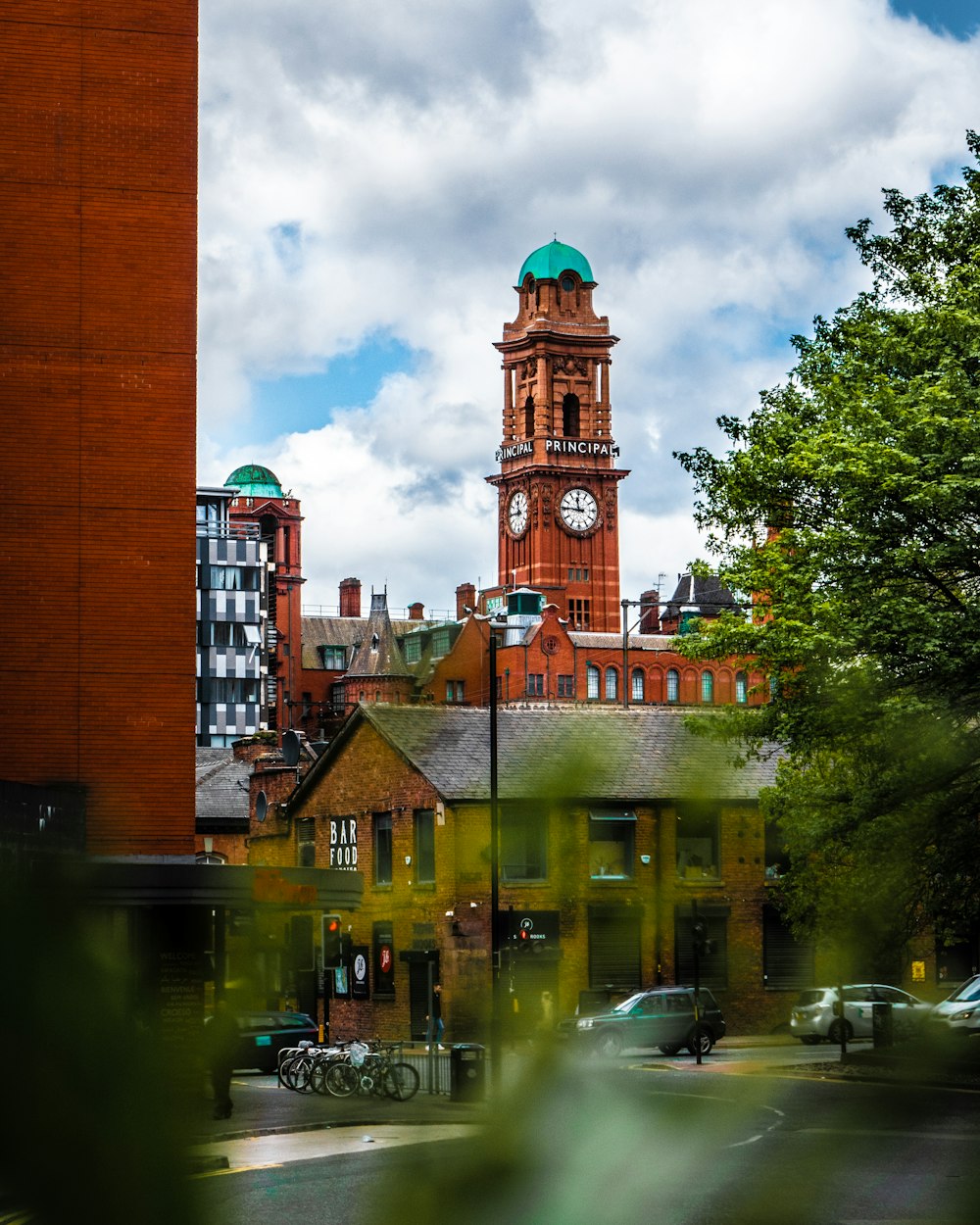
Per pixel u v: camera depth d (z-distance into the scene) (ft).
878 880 108.99
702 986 161.07
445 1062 119.85
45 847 74.49
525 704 231.09
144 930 78.84
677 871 161.27
